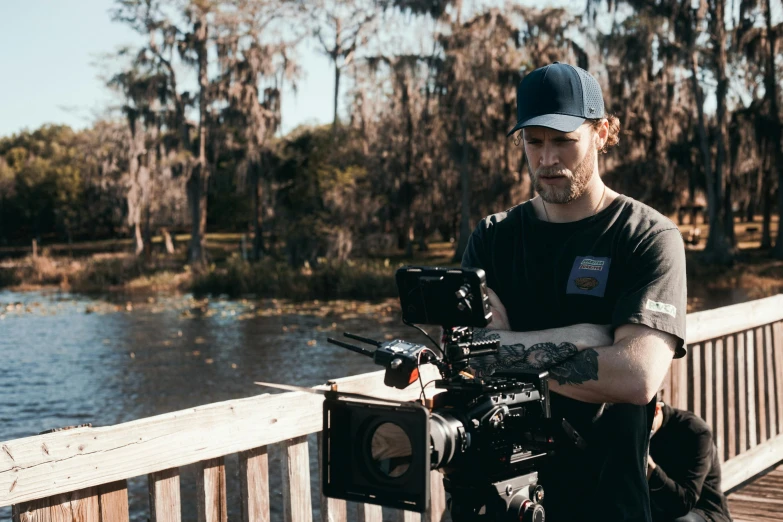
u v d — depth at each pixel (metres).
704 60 39.66
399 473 1.38
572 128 1.74
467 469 1.58
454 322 1.62
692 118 41.44
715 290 31.34
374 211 40.78
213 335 21.36
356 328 21.84
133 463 2.26
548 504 1.83
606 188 1.91
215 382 15.46
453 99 39.47
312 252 38.25
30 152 90.75
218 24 45.28
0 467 2.04
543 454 1.68
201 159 47.09
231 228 69.81
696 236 47.38
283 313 25.84
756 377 4.39
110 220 70.56
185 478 9.31
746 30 38.00
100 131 53.06
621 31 38.59
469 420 1.54
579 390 1.76
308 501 2.68
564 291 1.87
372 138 42.50
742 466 4.02
